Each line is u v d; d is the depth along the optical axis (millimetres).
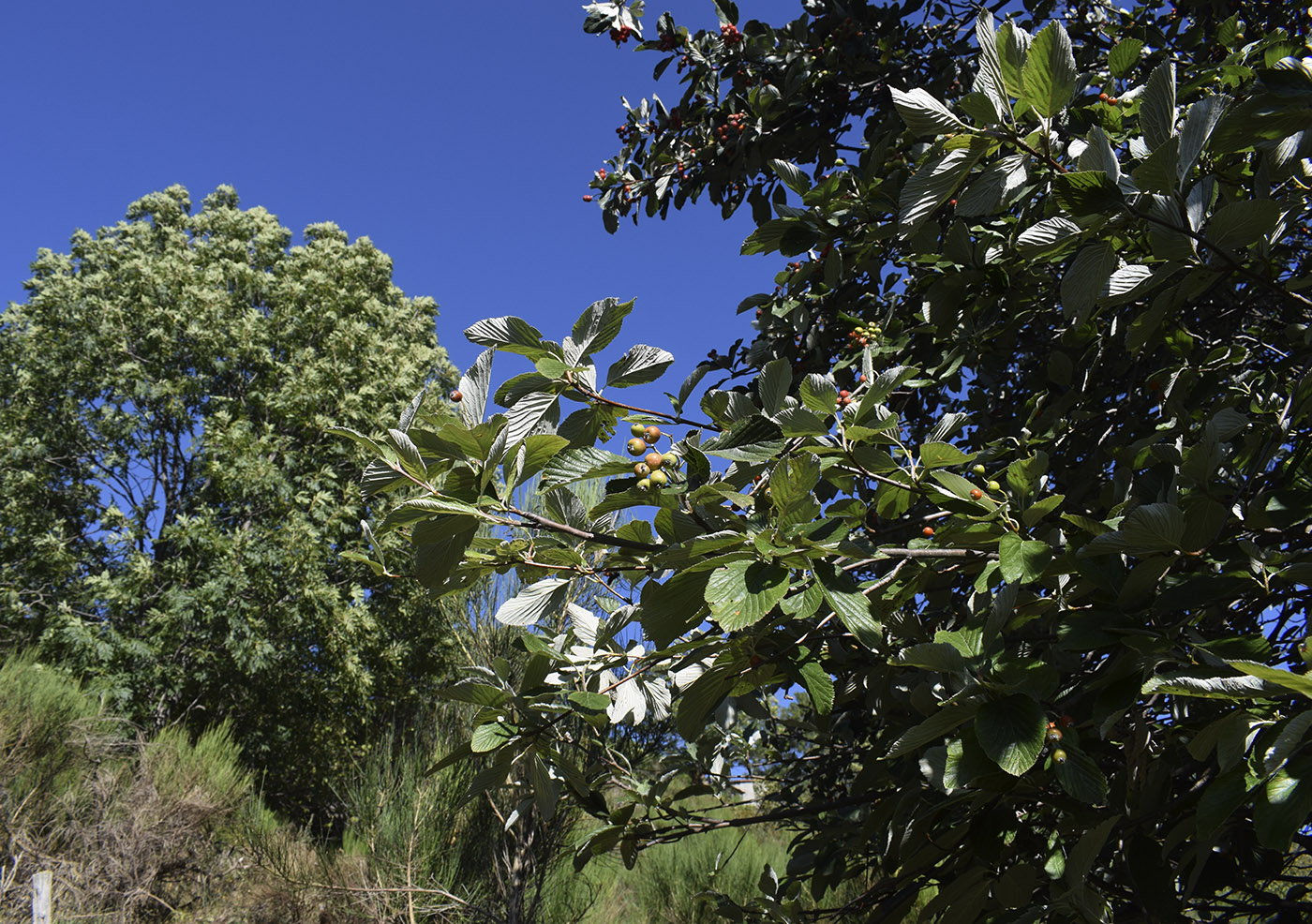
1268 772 974
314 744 13102
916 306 3047
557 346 1409
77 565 14523
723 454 1382
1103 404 2539
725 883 6328
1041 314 2510
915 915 2834
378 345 15656
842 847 2578
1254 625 1833
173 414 14445
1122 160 1822
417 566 1309
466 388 1349
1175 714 1643
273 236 17859
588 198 3891
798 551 1169
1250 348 2422
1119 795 1395
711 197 3695
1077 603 1438
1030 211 2023
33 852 6223
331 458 14727
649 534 1379
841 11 3271
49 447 15164
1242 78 2023
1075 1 3453
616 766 2768
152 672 12125
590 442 1489
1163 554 1250
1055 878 1390
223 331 14945
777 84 3484
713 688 1438
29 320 16047
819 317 3164
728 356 3615
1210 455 1394
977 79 1249
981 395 3062
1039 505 1354
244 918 5828
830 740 3209
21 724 7277
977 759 1170
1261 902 1706
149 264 15727
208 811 7188
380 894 5414
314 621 12906
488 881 5680
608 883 6590
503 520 1299
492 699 1697
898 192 2439
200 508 13430
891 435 1599
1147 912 1305
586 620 1994
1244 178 1647
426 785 5996
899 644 1753
